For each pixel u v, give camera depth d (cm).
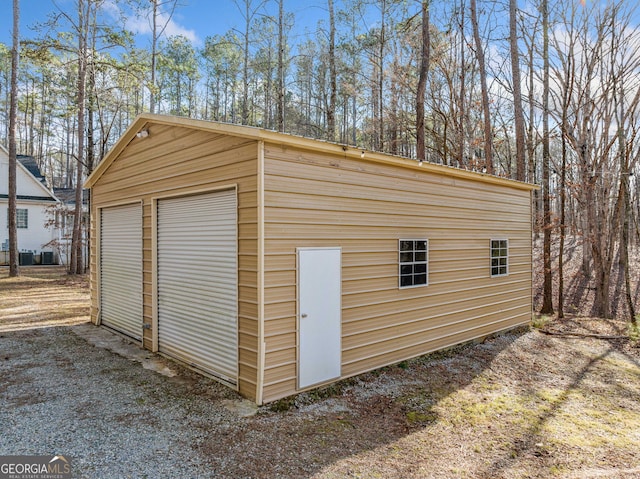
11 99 1284
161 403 398
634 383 518
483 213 687
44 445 314
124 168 648
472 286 662
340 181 462
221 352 448
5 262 1722
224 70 2333
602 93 1023
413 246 554
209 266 468
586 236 1105
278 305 404
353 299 476
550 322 886
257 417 372
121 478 272
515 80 1001
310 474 285
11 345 593
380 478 284
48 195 1866
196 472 282
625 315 1113
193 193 489
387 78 1669
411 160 527
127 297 643
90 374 478
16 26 1241
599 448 345
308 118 2208
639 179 1669
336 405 411
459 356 599
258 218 389
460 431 368
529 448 341
